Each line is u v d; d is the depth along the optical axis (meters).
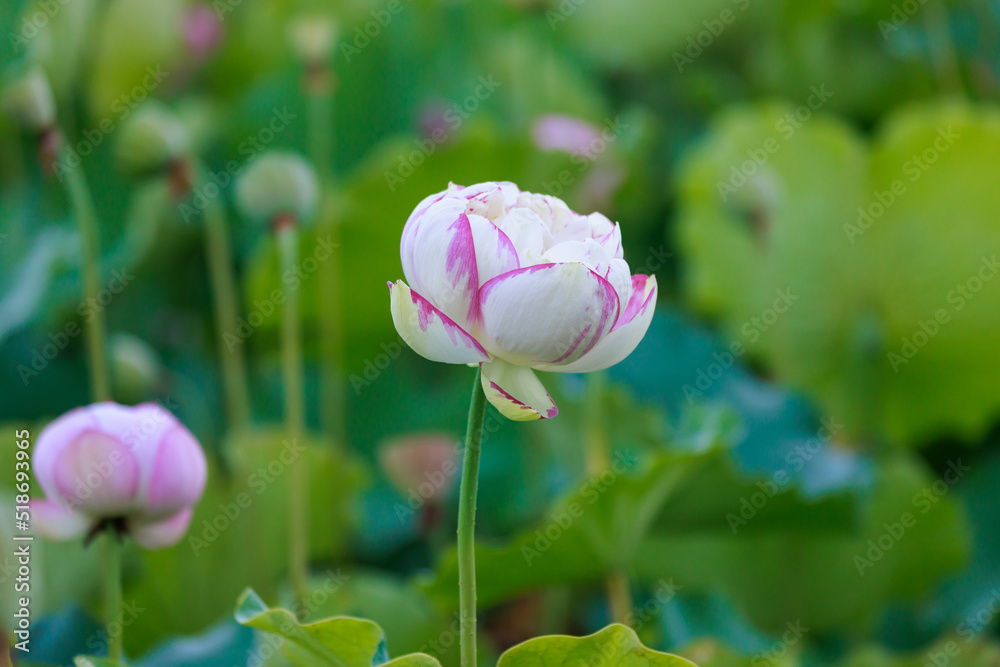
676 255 5.73
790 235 4.83
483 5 6.47
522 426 4.39
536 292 2.73
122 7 4.97
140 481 2.86
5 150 4.61
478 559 3.07
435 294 2.75
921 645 3.89
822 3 5.61
